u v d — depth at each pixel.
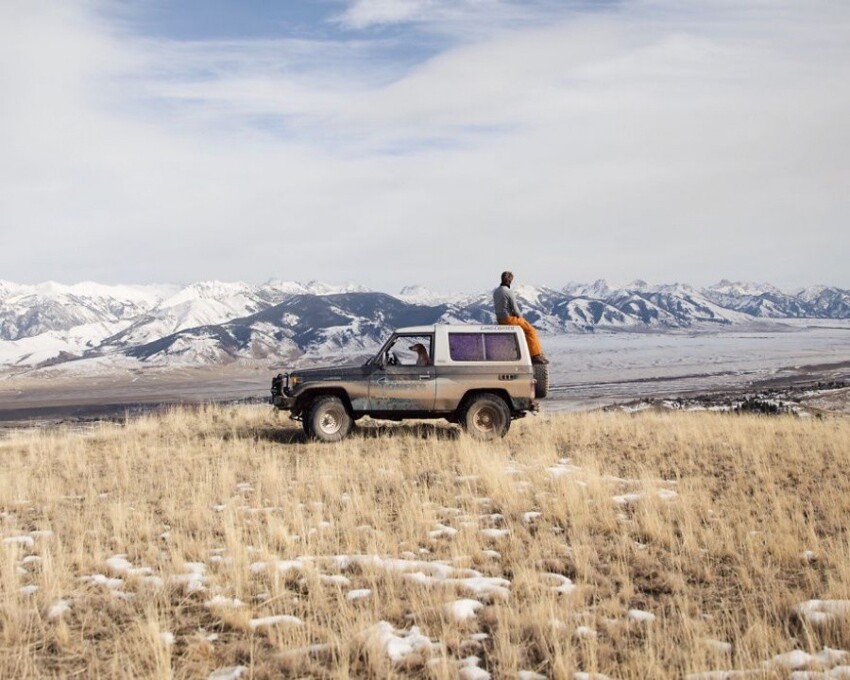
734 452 12.26
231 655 5.04
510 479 9.77
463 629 5.39
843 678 4.50
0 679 4.70
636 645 5.12
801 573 6.52
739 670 4.63
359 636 5.11
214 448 12.80
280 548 7.35
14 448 13.89
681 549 7.14
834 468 10.93
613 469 11.01
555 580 6.39
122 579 6.45
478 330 13.52
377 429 14.38
